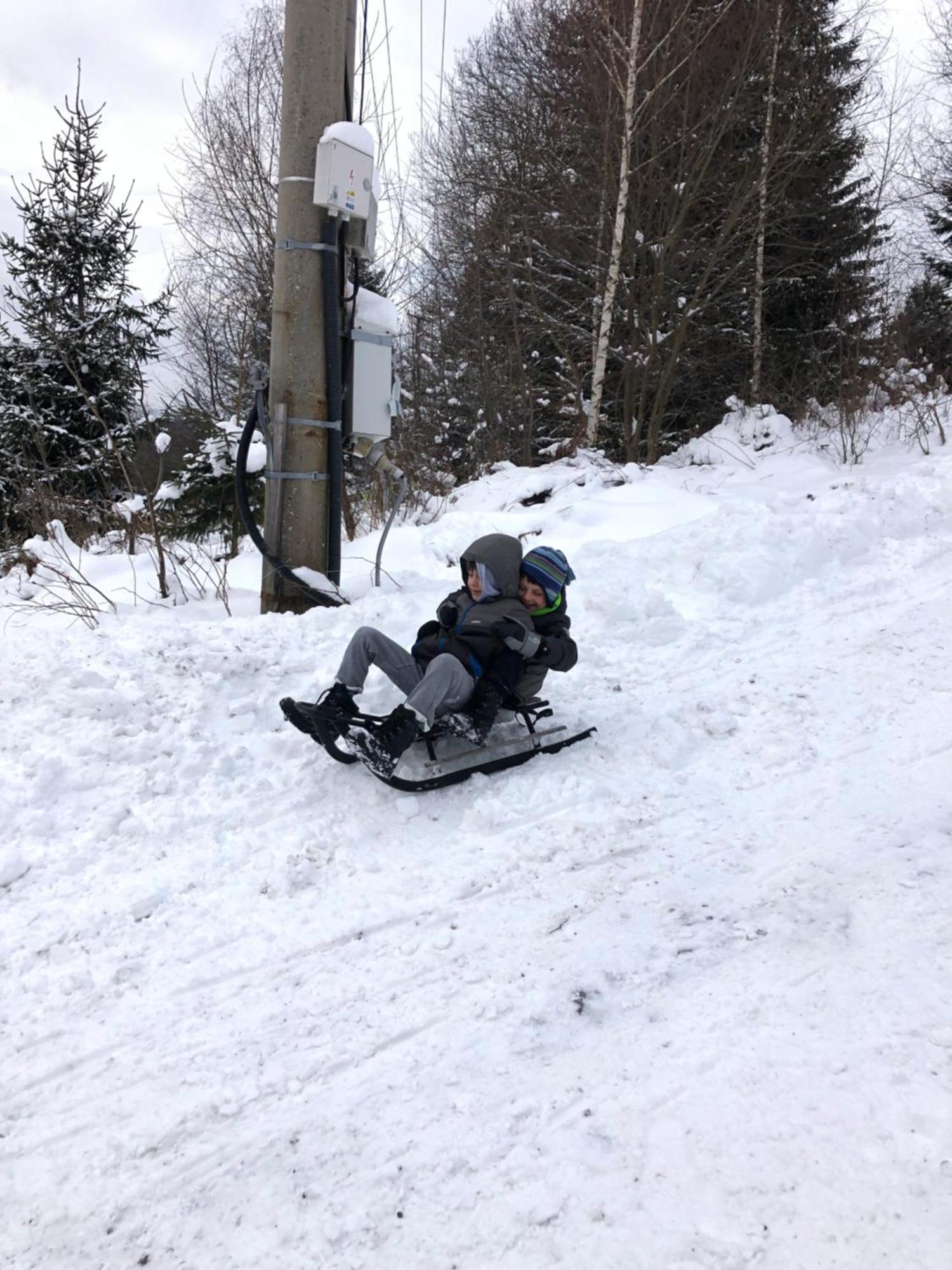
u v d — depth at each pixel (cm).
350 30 535
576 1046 232
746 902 286
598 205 1409
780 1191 183
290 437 543
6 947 288
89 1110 223
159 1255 184
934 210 1794
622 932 277
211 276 1265
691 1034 231
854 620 532
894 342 1360
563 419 1574
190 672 448
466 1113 213
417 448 1168
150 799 371
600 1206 185
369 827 355
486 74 1808
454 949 278
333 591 552
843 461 1122
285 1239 185
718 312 1612
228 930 295
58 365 1148
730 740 409
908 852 300
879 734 393
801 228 1623
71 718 410
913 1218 173
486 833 348
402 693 449
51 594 551
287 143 521
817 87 1495
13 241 1391
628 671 499
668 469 1216
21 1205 197
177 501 698
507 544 393
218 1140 212
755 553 613
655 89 1214
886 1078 207
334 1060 235
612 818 349
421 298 1567
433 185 1736
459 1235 183
